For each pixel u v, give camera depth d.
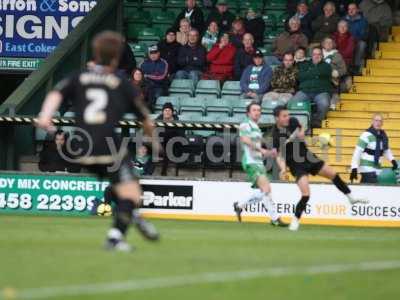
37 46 71.44
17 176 57.28
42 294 23.09
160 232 42.53
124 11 74.38
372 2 70.38
